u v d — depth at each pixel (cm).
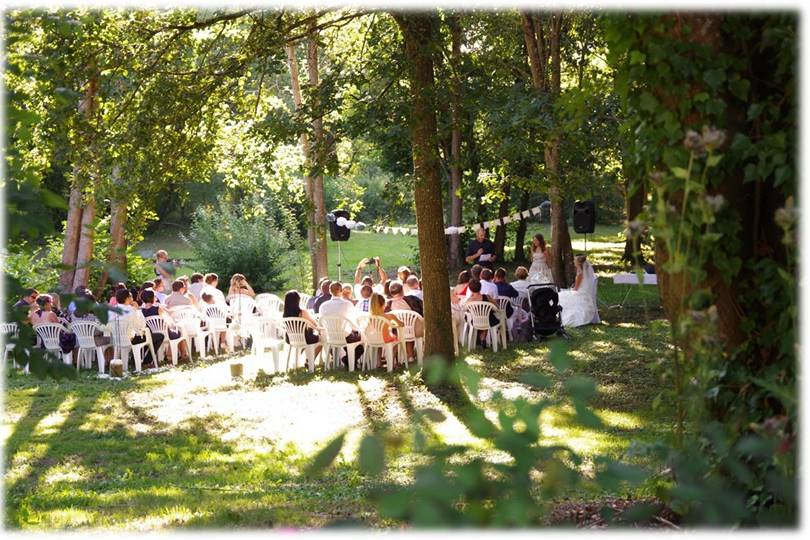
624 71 429
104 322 399
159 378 1364
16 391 1261
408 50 1066
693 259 362
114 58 1059
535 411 213
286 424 1025
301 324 1350
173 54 1138
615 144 1141
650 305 1983
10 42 611
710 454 352
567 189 1195
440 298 1191
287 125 1116
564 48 1978
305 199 1269
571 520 446
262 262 2506
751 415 370
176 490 741
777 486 290
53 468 844
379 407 1076
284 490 729
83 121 1038
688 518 322
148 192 1123
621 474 214
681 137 396
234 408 1123
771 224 399
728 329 395
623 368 1242
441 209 1190
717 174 389
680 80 397
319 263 1827
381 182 4162
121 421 1068
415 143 1103
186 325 1513
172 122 1091
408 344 1379
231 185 1612
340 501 656
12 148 423
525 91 1103
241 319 1595
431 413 209
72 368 411
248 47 1128
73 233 1639
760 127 391
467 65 1193
